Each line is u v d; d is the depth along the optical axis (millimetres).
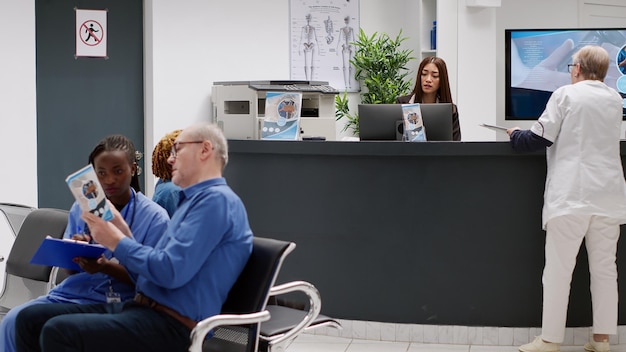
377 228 4883
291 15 7441
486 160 4777
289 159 5008
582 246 4801
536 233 4812
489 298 4840
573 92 4504
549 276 4566
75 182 2953
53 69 6828
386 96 7441
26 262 3799
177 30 7027
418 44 7641
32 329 3135
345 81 7656
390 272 4891
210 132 3154
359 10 7691
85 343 2916
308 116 6336
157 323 3008
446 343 4859
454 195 4805
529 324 4844
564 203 4457
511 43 7680
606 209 4465
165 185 3750
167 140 3754
